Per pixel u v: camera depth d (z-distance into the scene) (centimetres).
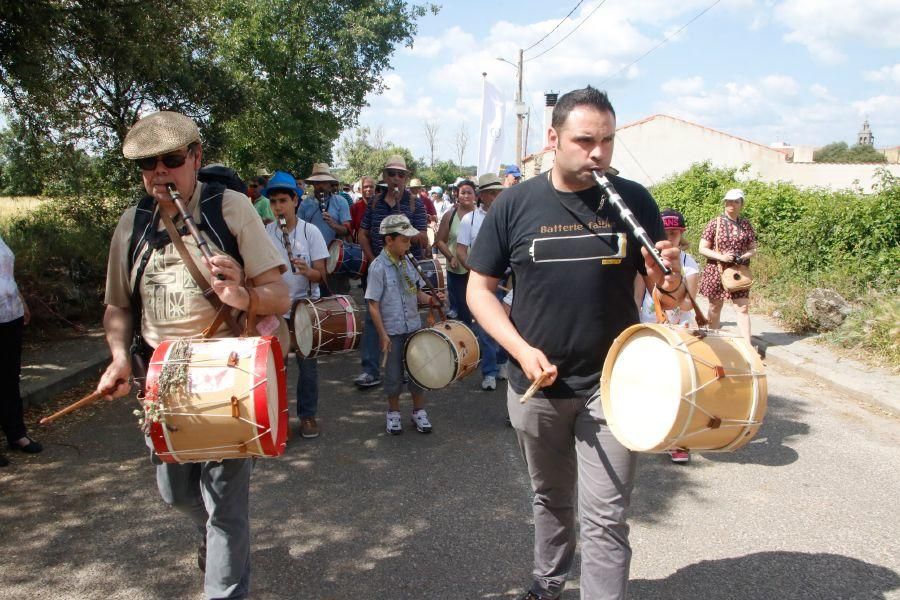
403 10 2317
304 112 2220
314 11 2125
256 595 326
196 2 1091
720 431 239
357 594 328
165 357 244
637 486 452
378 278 541
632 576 343
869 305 838
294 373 739
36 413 582
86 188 1280
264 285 271
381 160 5194
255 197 1068
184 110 1398
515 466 485
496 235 279
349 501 429
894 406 589
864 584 334
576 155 255
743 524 397
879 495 435
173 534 384
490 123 1694
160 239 265
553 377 251
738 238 757
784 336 852
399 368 548
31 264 865
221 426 237
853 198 1084
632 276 272
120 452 502
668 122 3052
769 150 3003
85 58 985
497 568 351
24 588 332
